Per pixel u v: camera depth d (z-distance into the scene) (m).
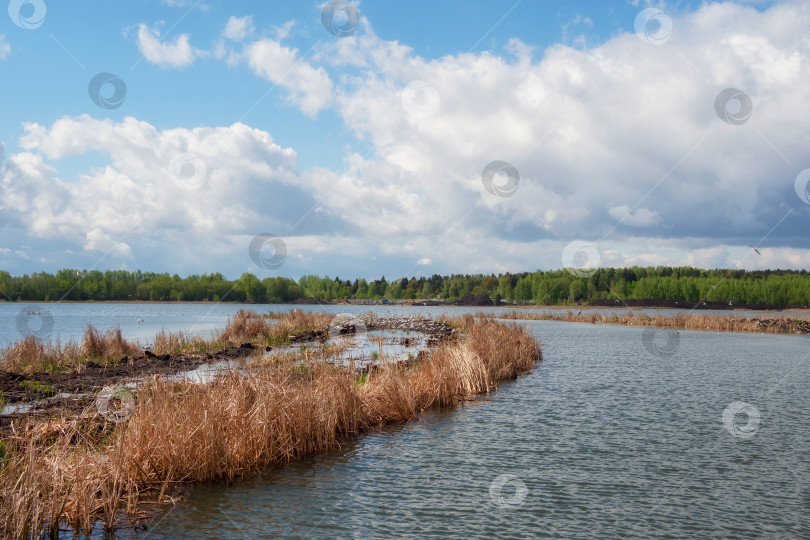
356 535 7.23
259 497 8.44
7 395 13.60
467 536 7.31
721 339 40.78
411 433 12.41
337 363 17.75
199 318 62.41
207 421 9.12
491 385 18.61
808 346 35.22
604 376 21.39
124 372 17.72
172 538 6.98
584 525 7.77
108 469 7.85
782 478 9.82
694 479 9.73
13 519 6.39
